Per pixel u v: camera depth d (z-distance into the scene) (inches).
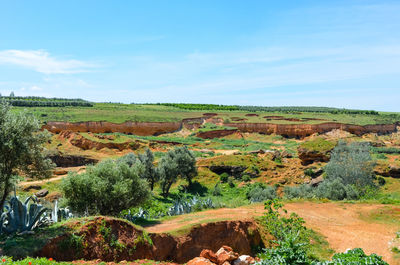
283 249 455.8
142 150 2997.0
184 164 1980.8
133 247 598.9
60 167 2325.3
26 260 434.6
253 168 2194.9
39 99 5984.3
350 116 5610.2
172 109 5959.6
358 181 1793.8
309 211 1200.2
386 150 3376.0
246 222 863.1
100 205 875.4
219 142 3836.1
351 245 888.3
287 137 4601.4
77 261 514.0
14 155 620.7
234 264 578.6
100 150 2864.2
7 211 614.2
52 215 677.3
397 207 1244.5
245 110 6707.7
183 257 679.1
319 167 2202.3
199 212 1061.1
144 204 1082.1
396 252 824.3
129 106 6038.4
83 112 4473.4
